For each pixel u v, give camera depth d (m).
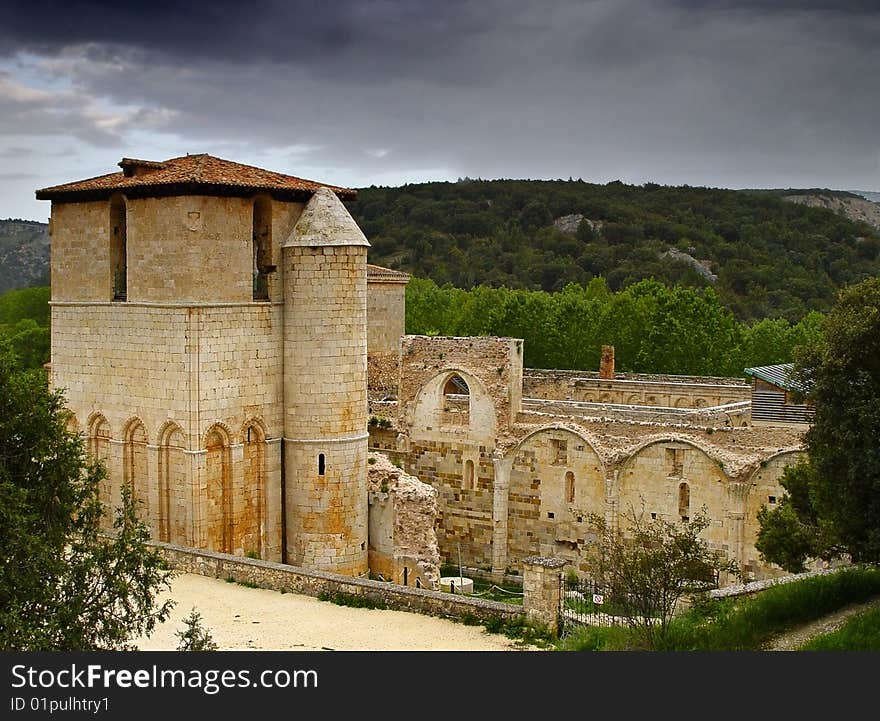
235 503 47.12
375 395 76.06
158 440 46.38
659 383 74.00
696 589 33.41
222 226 45.97
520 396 60.34
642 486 54.38
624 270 195.00
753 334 105.12
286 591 38.31
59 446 28.06
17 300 126.38
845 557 44.41
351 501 49.06
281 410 48.97
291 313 48.44
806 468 41.12
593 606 38.94
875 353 33.72
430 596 35.19
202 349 45.38
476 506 60.75
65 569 26.30
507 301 112.00
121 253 49.28
